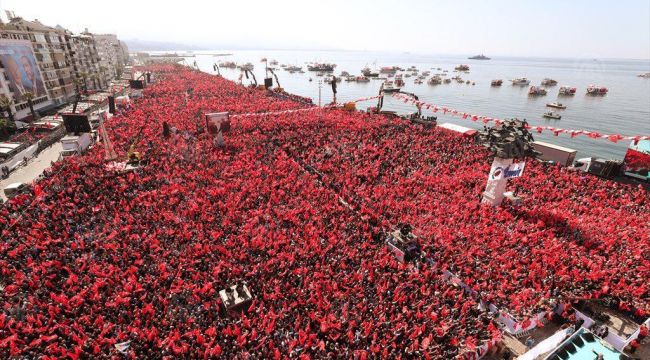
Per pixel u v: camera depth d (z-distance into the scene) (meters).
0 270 31.02
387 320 27.31
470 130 72.50
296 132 72.38
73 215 38.56
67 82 115.06
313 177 50.94
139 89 118.19
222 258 33.22
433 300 29.25
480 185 49.09
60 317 26.02
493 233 38.03
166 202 41.91
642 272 32.84
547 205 45.16
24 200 41.44
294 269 32.28
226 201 42.72
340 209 41.91
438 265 33.50
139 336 24.92
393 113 93.31
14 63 85.88
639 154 53.28
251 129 74.19
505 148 41.03
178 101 102.31
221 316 27.94
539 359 25.59
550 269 33.03
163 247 34.00
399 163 56.78
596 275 31.62
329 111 93.44
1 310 27.09
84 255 32.16
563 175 53.44
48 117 87.25
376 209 42.44
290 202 43.09
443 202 44.34
